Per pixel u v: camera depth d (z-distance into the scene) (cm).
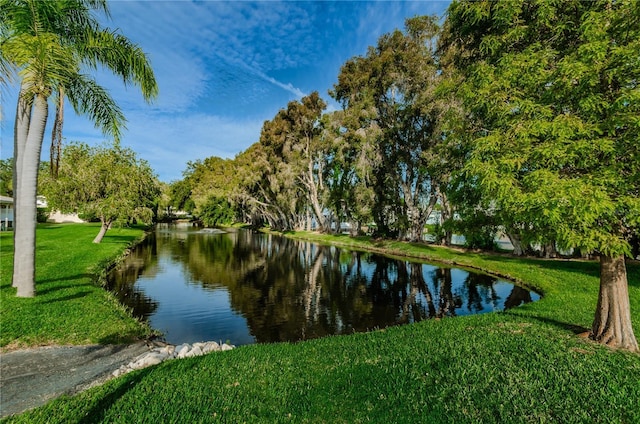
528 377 477
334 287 1614
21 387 529
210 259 2475
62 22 1020
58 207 2212
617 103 477
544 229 559
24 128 1053
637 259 1825
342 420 401
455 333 726
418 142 2864
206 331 980
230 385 498
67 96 1093
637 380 463
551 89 539
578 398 423
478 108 638
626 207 485
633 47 470
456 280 1762
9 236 2761
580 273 1562
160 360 662
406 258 2638
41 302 941
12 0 924
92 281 1334
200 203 6769
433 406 419
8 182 5856
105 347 721
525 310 949
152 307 1220
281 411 421
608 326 624
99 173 2298
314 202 4400
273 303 1309
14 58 855
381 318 1129
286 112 3981
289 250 3162
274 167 4391
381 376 507
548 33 621
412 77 2658
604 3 531
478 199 751
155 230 5541
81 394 477
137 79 1098
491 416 396
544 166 527
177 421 400
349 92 3228
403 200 3497
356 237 3912
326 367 561
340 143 3297
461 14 707
